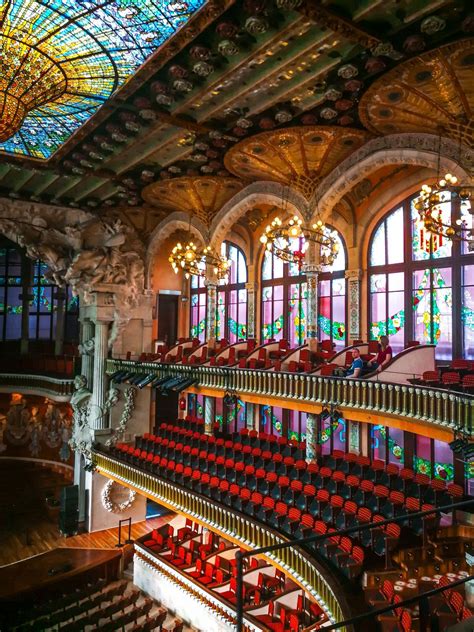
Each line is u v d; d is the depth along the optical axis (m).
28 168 18.52
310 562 11.62
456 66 9.84
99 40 10.81
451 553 10.75
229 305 25.45
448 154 12.00
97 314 24.38
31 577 19.50
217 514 15.79
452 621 7.20
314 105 12.57
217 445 19.19
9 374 28.38
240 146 14.79
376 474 14.15
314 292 16.52
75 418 25.66
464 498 11.96
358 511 12.38
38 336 30.47
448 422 10.85
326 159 15.20
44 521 25.17
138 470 20.12
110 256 24.19
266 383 16.58
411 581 9.80
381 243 18.30
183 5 9.43
